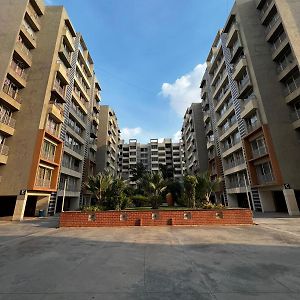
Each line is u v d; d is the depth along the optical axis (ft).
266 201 79.30
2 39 71.61
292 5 76.33
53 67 82.94
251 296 12.34
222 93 120.57
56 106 84.23
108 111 172.35
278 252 22.36
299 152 70.18
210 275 15.97
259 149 79.46
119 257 21.58
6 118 70.54
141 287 13.96
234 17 98.53
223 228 41.70
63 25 91.81
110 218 47.62
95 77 147.13
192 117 173.68
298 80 72.28
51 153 82.38
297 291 12.87
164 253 22.98
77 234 36.96
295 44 70.23
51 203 80.23
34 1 83.20
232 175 110.93
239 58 96.58
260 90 78.84
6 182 67.15
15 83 74.95
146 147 327.88
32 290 13.64
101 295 12.82
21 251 24.84
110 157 182.50
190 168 202.69
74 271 17.37
